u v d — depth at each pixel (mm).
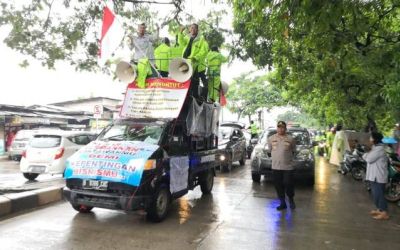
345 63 10438
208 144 10258
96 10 10625
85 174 7008
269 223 7453
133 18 11234
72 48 10711
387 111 13359
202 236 6492
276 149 8727
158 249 5785
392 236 6828
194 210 8398
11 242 5910
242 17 9820
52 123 26828
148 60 8703
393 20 9547
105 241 6090
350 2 5922
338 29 7742
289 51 12000
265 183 12422
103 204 6875
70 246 5801
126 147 7355
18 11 10078
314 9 5586
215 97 9812
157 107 8312
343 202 9695
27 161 12469
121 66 8609
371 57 8836
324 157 24391
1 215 7375
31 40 10359
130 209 6742
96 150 7383
